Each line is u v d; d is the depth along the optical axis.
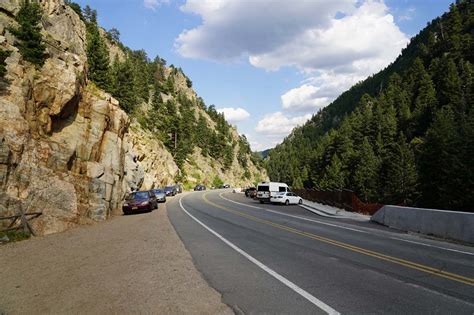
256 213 23.28
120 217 20.80
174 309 5.14
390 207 16.53
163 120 101.38
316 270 7.52
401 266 7.92
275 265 8.01
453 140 50.38
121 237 12.42
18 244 10.93
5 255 9.26
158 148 68.62
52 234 13.25
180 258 8.77
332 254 9.34
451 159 46.38
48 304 5.44
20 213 12.67
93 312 5.05
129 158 36.09
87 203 18.06
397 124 111.94
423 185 50.28
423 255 9.27
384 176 70.88
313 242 11.37
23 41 18.47
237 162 179.00
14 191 13.62
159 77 183.25
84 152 20.55
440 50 152.25
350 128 122.44
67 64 20.72
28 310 5.20
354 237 12.58
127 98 67.56
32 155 15.62
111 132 24.95
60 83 19.06
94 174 20.58
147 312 5.03
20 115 15.83
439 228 12.86
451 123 58.34
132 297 5.71
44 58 19.23
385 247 10.48
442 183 47.16
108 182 21.89
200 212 23.97
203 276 7.02
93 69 53.19
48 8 37.88
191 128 128.38
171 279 6.79
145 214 22.69
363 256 9.06
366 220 19.34
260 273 7.26
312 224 16.86
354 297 5.68
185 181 90.81
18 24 19.41
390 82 160.62
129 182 34.47
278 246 10.59
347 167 93.50
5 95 15.84
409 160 63.81
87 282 6.62
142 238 12.18
